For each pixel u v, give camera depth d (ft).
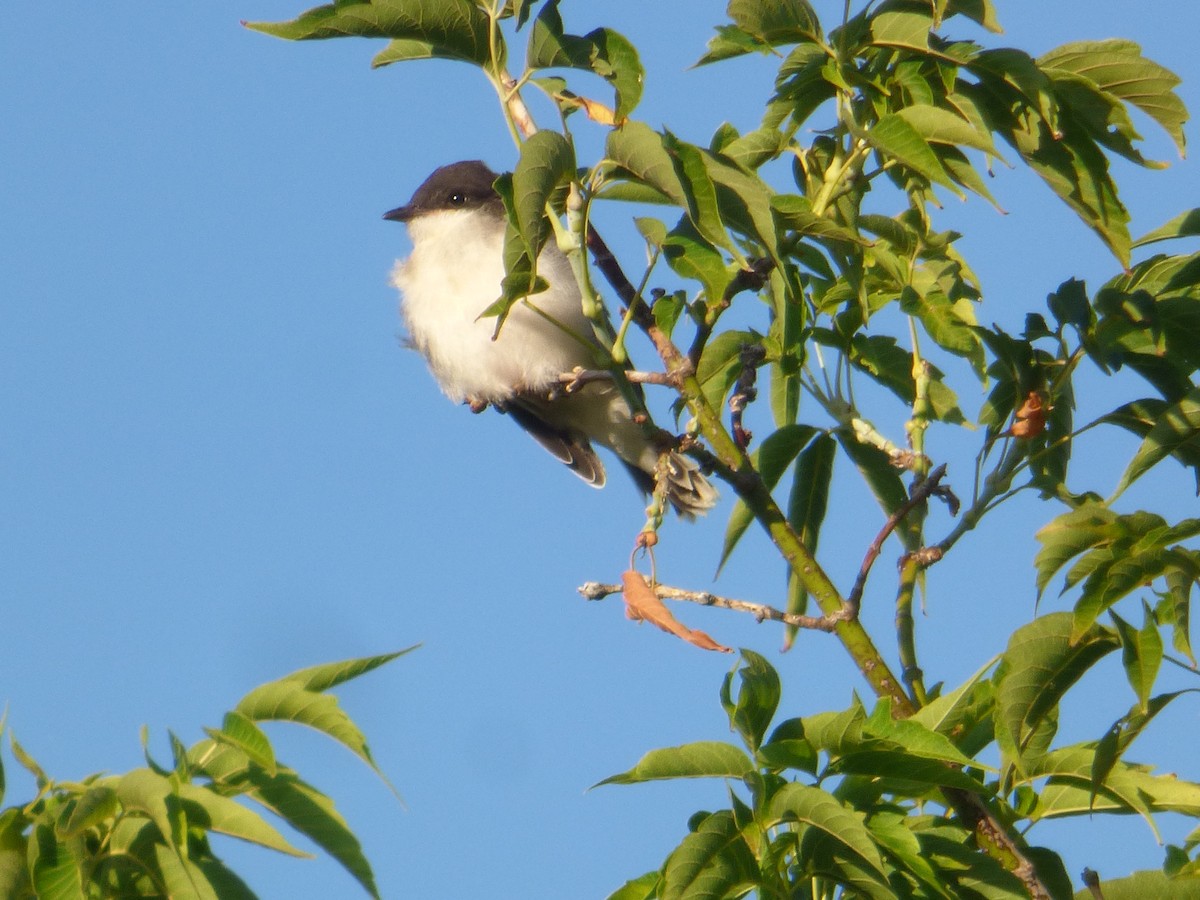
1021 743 20.35
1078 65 22.98
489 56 22.09
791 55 23.41
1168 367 24.41
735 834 18.08
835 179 23.57
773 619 21.68
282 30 21.54
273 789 18.22
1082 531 20.83
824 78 23.20
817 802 17.75
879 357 27.40
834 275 26.61
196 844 17.71
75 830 16.57
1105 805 20.93
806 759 19.02
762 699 19.44
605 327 21.83
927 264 26.32
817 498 27.14
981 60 22.54
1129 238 23.43
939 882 19.03
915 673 23.53
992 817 20.71
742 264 19.66
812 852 18.74
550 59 21.34
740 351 25.52
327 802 18.30
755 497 22.48
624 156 20.02
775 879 18.21
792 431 27.07
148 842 17.06
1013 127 23.49
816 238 23.48
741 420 22.93
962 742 21.91
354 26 21.62
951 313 24.22
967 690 20.53
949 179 21.56
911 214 26.78
